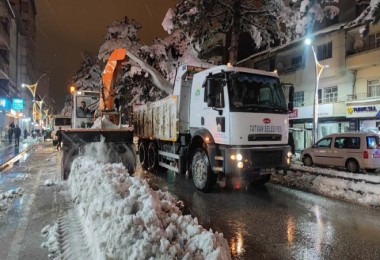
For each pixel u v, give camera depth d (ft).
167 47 79.51
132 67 80.38
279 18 67.31
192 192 31.09
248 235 19.04
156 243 12.52
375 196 27.73
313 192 31.30
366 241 18.21
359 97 82.94
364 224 21.39
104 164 28.89
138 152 49.42
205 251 12.64
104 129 36.52
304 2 64.80
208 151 29.32
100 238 13.65
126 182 21.15
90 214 17.22
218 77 28.91
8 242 16.79
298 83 99.50
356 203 27.09
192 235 14.05
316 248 17.13
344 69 85.05
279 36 70.90
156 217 14.62
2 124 156.25
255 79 29.60
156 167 43.04
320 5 68.69
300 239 18.44
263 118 29.22
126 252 12.18
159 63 78.07
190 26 64.39
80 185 25.22
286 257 15.97
